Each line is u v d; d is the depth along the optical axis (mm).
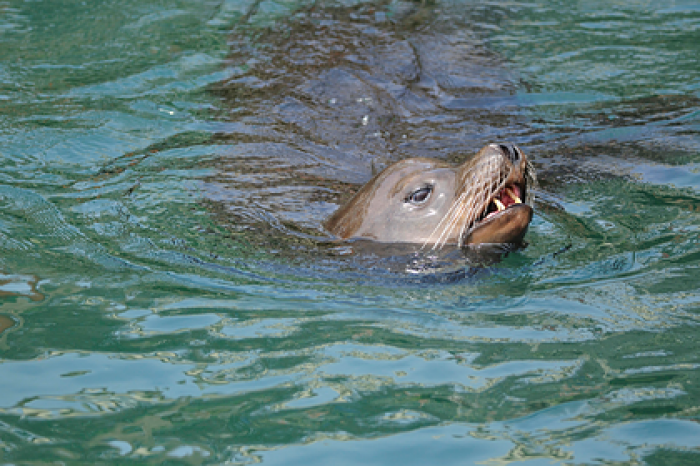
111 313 11680
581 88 22625
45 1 28156
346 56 24125
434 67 23719
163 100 21391
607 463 8211
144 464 8281
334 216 15359
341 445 8625
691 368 9977
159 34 25719
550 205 16141
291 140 19328
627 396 9422
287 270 13383
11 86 21766
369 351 10680
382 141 19266
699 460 8188
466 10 28422
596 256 13742
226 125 20078
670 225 14844
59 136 18984
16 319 11430
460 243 13742
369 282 13031
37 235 14336
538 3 29484
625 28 27125
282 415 9172
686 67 23906
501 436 8750
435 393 9609
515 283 12930
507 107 21422
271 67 23469
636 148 18906
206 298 12266
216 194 16391
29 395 9531
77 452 8453
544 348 10672
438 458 8383
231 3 28406
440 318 11711
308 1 28625
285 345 10828
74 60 23672
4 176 16844
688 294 12086
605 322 11359
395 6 28297
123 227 14773
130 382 9844
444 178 14406
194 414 9172
